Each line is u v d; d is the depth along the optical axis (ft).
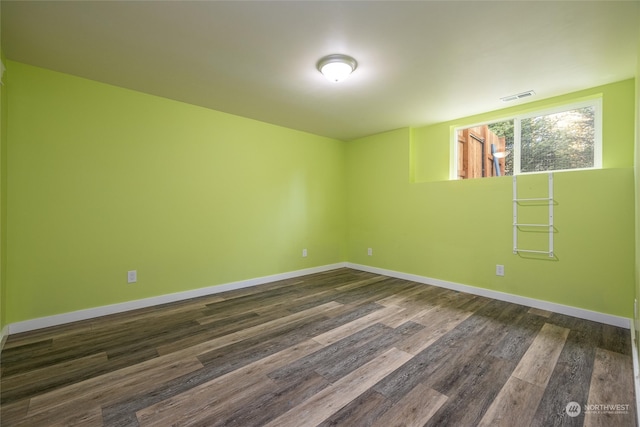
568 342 7.77
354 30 6.62
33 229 8.39
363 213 16.67
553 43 7.08
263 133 13.74
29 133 8.32
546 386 5.86
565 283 9.86
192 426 4.77
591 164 10.08
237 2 5.72
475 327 8.75
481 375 6.25
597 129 9.89
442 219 13.19
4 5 5.73
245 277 13.15
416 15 6.09
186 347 7.50
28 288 8.35
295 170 15.06
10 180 8.05
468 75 8.80
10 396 5.50
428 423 4.85
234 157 12.71
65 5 5.78
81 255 9.17
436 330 8.55
